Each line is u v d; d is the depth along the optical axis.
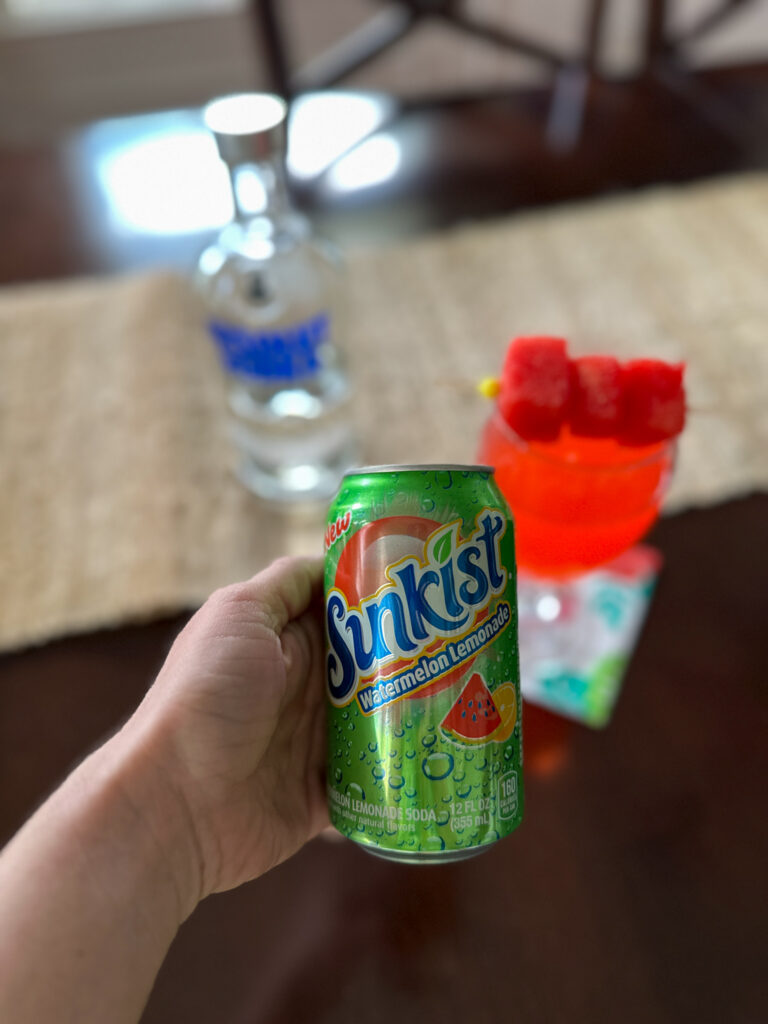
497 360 0.51
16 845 0.20
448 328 0.54
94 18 1.04
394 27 0.76
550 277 0.57
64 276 0.60
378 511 0.24
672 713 0.34
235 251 0.46
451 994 0.27
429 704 0.23
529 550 0.33
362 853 0.31
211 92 1.12
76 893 0.20
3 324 0.55
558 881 0.30
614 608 0.38
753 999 0.27
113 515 0.43
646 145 0.69
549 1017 0.27
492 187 0.66
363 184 0.66
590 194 0.64
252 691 0.24
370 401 0.49
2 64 1.05
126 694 0.36
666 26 0.80
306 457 0.46
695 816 0.31
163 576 0.40
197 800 0.23
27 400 0.50
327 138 0.70
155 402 0.49
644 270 0.57
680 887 0.29
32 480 0.45
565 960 0.28
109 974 0.20
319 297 0.48
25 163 0.70
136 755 0.22
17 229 0.64
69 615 0.39
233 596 0.26
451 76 1.15
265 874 0.30
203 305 0.56
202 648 0.24
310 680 0.30
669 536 0.41
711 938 0.28
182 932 0.29
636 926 0.28
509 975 0.27
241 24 1.06
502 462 0.31
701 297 0.55
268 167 0.38
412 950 0.28
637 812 0.31
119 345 0.53
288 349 0.40
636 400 0.29
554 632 0.37
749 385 0.48
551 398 0.28
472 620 0.23
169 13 1.04
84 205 0.66
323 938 0.28
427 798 0.23
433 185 0.66
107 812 0.21
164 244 0.62
